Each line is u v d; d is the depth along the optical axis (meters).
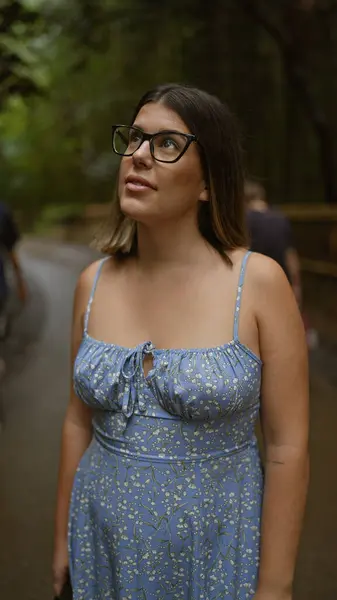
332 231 8.67
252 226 4.37
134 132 1.51
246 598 1.51
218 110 1.53
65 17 10.63
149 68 17.03
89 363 1.51
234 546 1.49
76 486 1.60
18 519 3.41
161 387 1.43
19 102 9.39
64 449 1.72
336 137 12.71
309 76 12.66
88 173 24.50
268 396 1.53
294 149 14.58
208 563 1.49
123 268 1.60
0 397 5.43
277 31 12.07
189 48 15.07
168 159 1.47
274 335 1.49
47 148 30.11
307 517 3.37
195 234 1.53
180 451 1.45
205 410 1.42
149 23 14.07
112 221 1.65
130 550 1.48
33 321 8.94
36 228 31.64
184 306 1.50
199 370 1.42
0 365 6.21
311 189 14.58
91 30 10.90
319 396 5.36
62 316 9.38
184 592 1.49
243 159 1.61
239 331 1.48
